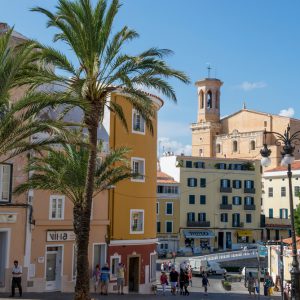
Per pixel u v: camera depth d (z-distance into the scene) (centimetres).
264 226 8962
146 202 3762
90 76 2123
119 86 2209
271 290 4091
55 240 3034
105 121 3538
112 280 3441
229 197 8850
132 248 3616
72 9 2084
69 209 3125
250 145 10594
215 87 11475
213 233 8650
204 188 8694
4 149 1683
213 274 6388
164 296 3466
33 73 2080
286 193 8806
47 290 3005
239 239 8831
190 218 8556
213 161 8850
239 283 5478
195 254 8319
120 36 2178
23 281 2850
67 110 2433
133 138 3669
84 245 2228
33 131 1703
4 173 2805
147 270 3750
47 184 2430
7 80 1566
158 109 3981
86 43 2091
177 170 8606
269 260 5031
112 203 3478
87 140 2352
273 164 10006
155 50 2177
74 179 2425
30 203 2894
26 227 2870
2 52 1564
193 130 11594
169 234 8388
